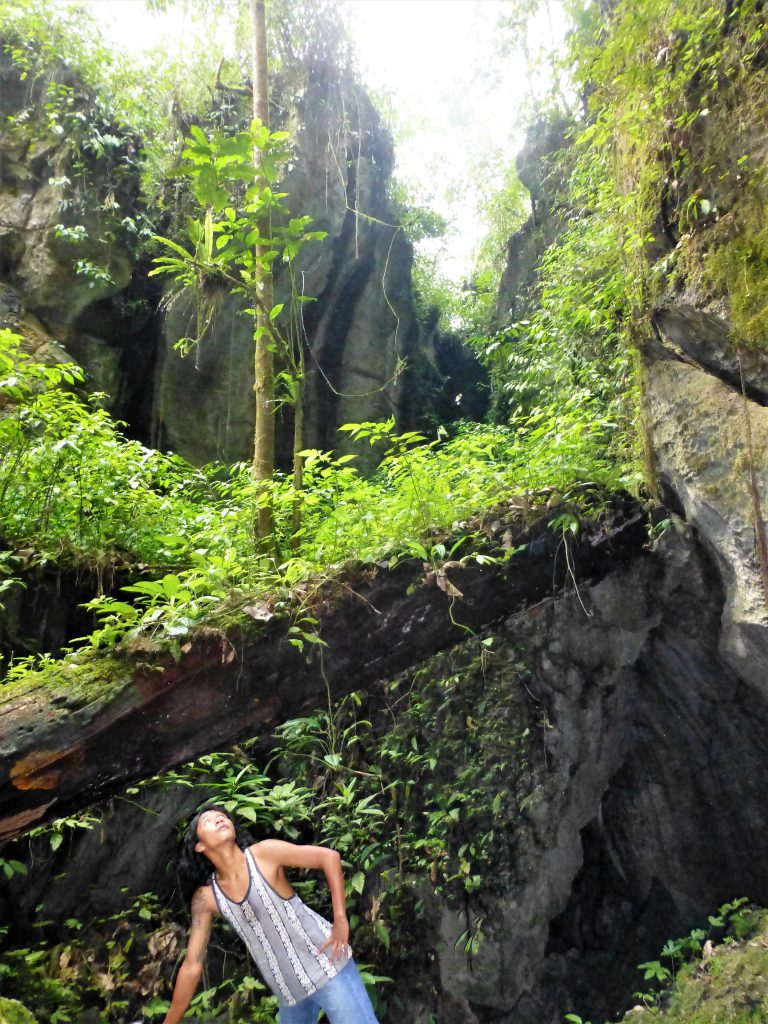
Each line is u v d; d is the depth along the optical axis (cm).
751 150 283
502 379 929
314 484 502
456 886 432
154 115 879
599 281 500
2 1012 270
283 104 906
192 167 338
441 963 427
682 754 437
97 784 282
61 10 847
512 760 436
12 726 263
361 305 1003
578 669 426
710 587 354
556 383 595
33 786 266
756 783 410
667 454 333
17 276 788
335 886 270
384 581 329
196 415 848
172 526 519
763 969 355
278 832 449
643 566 372
